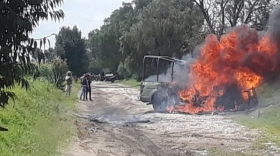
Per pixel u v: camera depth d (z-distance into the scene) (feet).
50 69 116.57
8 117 40.96
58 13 18.01
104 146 42.09
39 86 82.53
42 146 36.63
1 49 16.87
